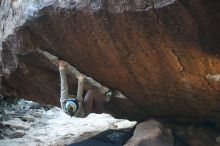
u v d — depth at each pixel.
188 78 4.10
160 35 3.45
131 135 5.54
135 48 3.76
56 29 3.86
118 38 3.68
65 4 3.55
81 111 4.43
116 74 4.41
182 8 3.09
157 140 5.23
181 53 3.64
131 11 3.27
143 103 5.19
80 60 4.30
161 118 5.65
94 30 3.67
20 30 4.07
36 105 10.62
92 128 8.59
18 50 4.38
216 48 3.42
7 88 5.58
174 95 4.69
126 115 5.74
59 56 4.38
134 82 4.53
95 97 4.72
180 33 3.36
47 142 7.88
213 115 5.25
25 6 3.92
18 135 8.39
